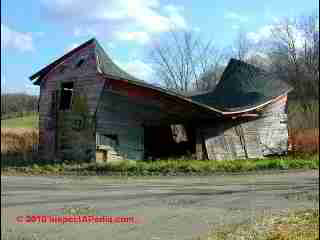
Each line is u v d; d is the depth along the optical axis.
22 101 49.81
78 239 8.47
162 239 8.40
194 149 29.53
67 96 26.28
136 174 20.38
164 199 13.23
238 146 28.97
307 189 15.50
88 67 24.12
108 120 23.95
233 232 8.81
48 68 25.44
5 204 12.32
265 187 16.08
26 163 23.98
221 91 33.12
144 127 27.42
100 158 23.41
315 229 8.92
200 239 8.33
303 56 55.75
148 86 23.52
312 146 31.91
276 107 32.19
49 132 25.38
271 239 8.24
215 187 16.06
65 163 23.27
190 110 25.36
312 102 49.97
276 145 31.70
